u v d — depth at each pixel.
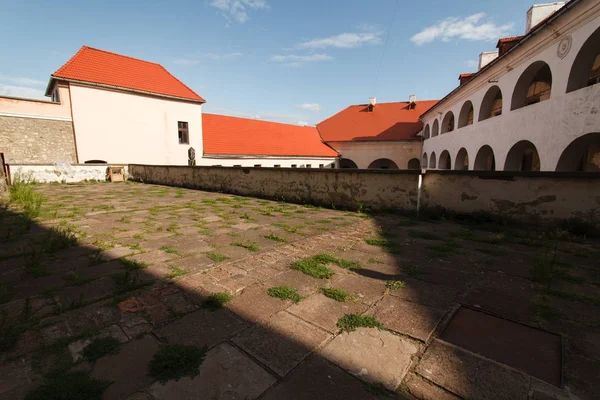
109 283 2.84
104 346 1.88
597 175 4.52
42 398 1.47
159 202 8.37
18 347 1.88
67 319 2.20
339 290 2.71
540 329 2.11
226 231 4.95
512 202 5.28
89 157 17.33
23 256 3.58
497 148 11.95
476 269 3.26
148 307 2.39
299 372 1.70
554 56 8.62
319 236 4.66
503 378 1.64
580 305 2.44
